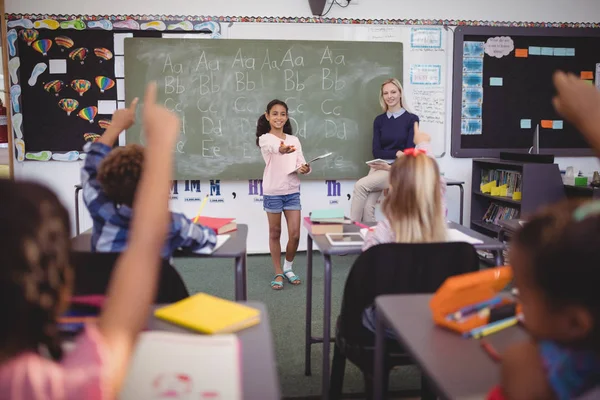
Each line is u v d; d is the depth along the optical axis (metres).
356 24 4.66
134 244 0.59
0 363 0.47
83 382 0.48
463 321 1.12
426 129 4.84
